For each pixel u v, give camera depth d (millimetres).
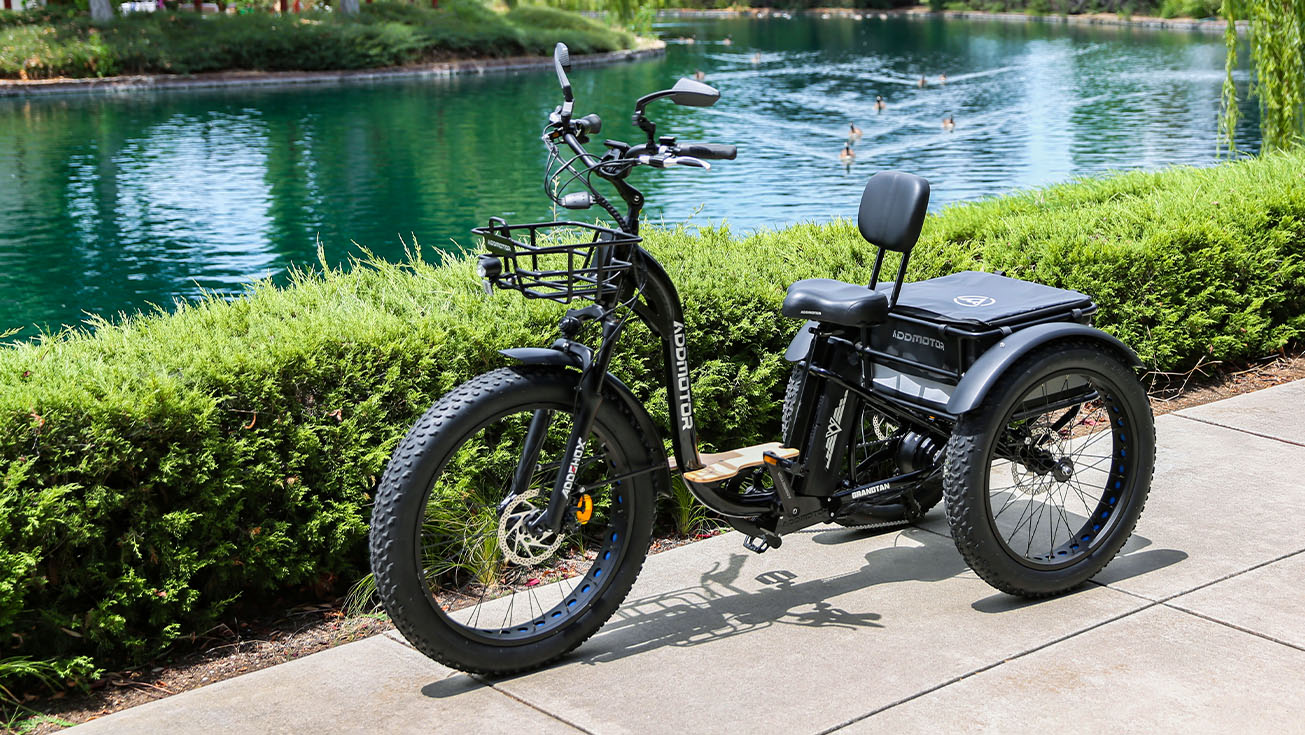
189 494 3135
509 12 37719
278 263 10602
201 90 25906
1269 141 8242
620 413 2959
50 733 2695
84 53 26047
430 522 3408
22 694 2889
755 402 4129
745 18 58250
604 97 24125
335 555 3391
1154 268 5137
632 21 40781
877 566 3439
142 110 21984
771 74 29391
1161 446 4336
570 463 2838
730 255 4684
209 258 10781
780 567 3447
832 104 22875
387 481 2658
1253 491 3879
